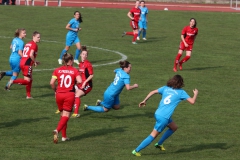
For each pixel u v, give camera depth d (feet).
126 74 101.55
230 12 325.21
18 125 98.68
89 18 276.62
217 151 87.20
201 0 404.57
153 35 233.96
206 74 154.30
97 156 82.02
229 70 161.79
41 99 119.24
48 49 190.39
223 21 281.54
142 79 143.54
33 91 126.41
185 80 144.66
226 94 129.90
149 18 284.00
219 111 113.80
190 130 99.30
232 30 253.65
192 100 82.17
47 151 83.87
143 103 84.99
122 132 96.68
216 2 404.98
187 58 158.10
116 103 104.99
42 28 241.55
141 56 181.68
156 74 151.12
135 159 81.35
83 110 110.93
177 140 93.15
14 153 82.33
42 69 153.38
